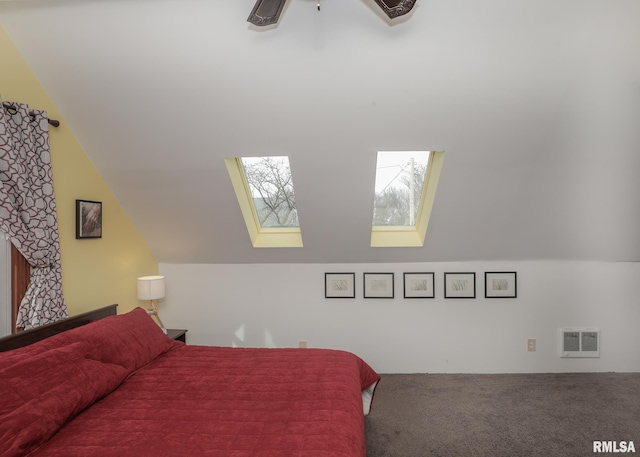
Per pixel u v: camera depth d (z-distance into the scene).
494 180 3.46
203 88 2.86
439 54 2.60
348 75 2.73
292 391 2.29
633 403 3.45
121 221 3.88
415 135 3.11
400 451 2.75
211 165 3.41
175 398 2.21
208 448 1.71
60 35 2.64
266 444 1.73
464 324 4.30
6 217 2.44
